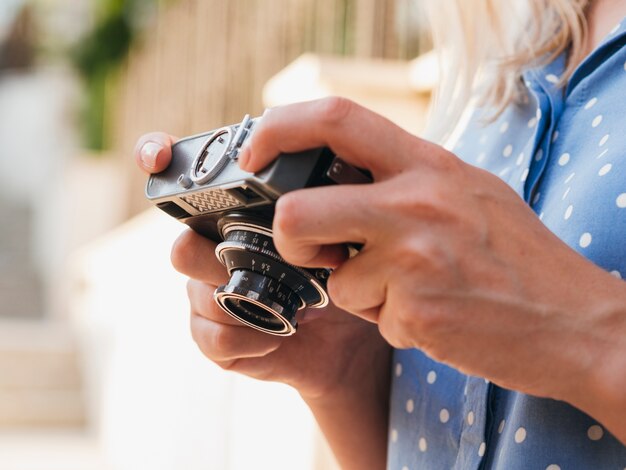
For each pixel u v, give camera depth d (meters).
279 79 1.74
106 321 4.53
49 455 4.39
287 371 0.67
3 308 8.31
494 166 0.63
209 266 0.61
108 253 4.65
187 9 3.95
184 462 2.50
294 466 1.53
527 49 0.63
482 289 0.41
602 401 0.41
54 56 7.96
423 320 0.42
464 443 0.55
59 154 8.56
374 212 0.42
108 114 7.00
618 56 0.54
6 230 9.75
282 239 0.43
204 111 3.50
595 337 0.41
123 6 6.25
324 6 2.10
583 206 0.50
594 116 0.54
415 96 1.56
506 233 0.42
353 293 0.44
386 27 1.82
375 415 0.70
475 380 0.55
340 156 0.45
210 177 0.52
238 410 2.06
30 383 5.53
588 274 0.42
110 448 4.09
